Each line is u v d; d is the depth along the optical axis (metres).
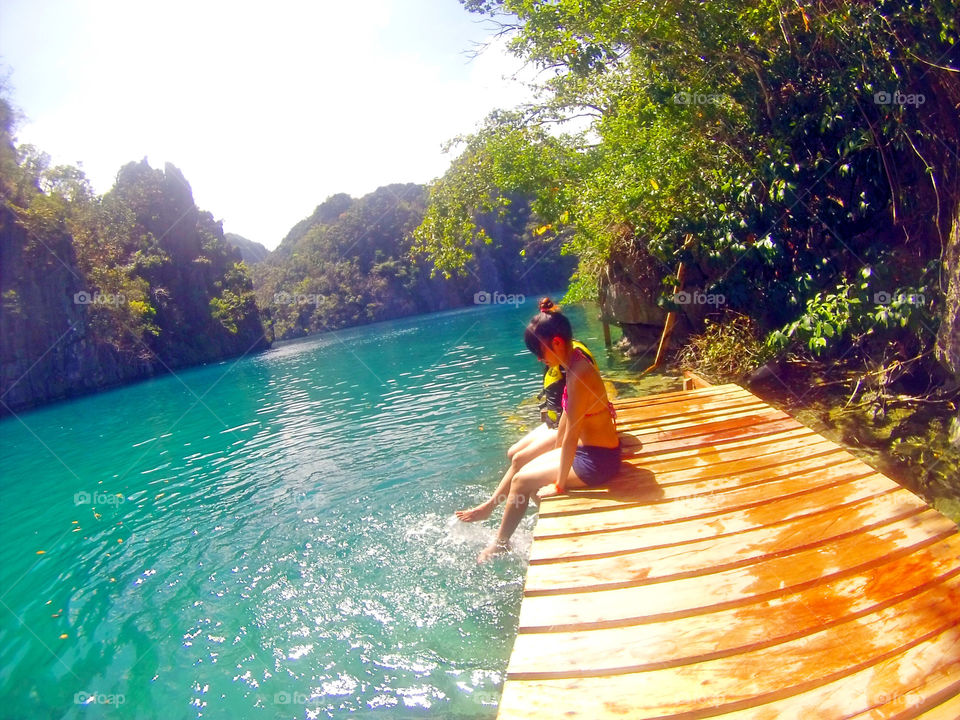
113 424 17.11
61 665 4.15
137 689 3.78
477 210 13.55
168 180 80.62
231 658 3.96
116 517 7.32
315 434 10.56
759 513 3.31
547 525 3.42
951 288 5.52
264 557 5.38
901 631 2.27
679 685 2.13
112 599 5.06
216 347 64.56
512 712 2.07
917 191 6.63
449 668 3.58
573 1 9.29
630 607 2.59
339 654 3.84
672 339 10.97
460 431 8.85
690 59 8.35
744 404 5.54
